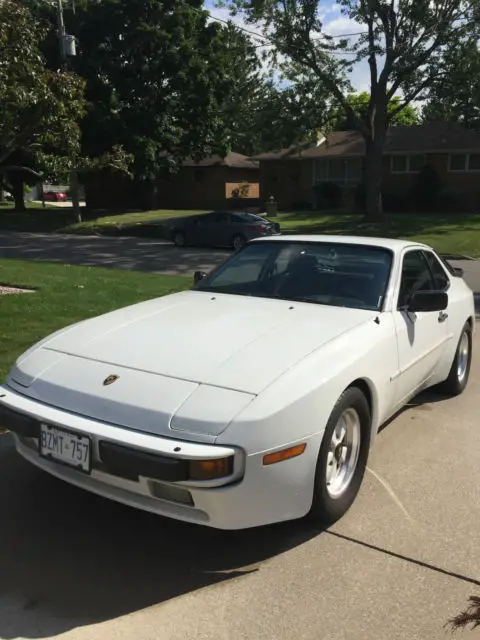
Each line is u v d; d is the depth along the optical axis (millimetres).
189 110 34750
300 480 3033
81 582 2918
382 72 26953
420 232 25062
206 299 4414
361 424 3602
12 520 3447
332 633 2598
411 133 37219
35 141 11172
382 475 4086
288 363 3209
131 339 3594
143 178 33062
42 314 7980
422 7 24344
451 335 5316
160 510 2953
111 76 32188
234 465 2801
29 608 2727
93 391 3141
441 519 3525
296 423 2977
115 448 2877
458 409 5426
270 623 2650
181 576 2975
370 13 25016
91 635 2562
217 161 41906
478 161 34594
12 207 49562
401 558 3135
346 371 3336
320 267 4594
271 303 4246
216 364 3211
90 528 3385
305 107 28000
